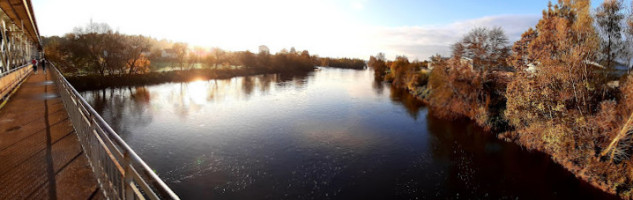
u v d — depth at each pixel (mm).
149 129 21250
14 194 3543
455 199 12805
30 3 16734
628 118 13711
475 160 17078
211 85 46750
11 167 4285
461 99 27641
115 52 43688
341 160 16625
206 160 16016
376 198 12695
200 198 12188
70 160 4637
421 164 16328
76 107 5730
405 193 13180
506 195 13281
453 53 28125
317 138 20391
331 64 123500
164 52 90938
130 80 42656
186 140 19141
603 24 17062
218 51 70312
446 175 15039
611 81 17438
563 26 17391
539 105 17812
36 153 4855
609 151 14242
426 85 39750
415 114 28547
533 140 18906
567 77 16859
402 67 51656
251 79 57688
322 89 44906
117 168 3100
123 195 2908
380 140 20312
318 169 15359
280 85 49125
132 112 26156
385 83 56781
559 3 19562
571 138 16062
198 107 29375
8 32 20016
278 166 15555
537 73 18750
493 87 25594
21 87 13359
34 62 21453
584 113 16391
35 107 8602
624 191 12898
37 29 26969
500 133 21609
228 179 13898
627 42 16328
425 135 21719
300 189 13242
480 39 26141
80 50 48844
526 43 21281
